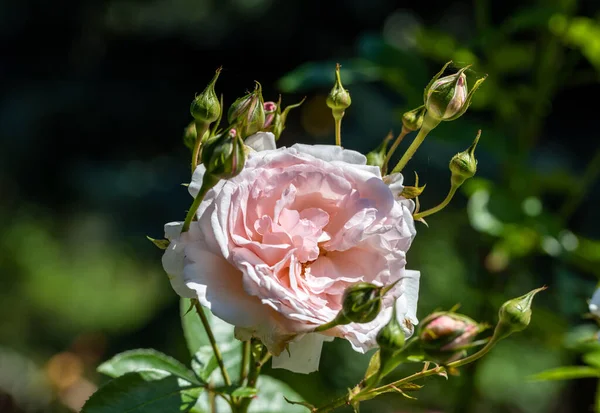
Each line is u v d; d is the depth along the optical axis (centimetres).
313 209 51
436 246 134
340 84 57
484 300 89
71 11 234
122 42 233
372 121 196
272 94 219
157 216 225
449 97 54
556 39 92
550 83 92
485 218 83
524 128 93
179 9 229
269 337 49
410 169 166
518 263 92
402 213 51
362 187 51
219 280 50
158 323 178
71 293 228
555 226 83
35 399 140
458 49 90
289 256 49
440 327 50
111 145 233
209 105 53
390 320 50
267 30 216
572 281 85
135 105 228
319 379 119
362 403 114
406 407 112
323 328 49
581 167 186
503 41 97
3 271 229
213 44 222
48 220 240
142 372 57
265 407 64
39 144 231
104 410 56
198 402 62
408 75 87
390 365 51
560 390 116
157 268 231
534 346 136
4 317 214
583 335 80
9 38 238
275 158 51
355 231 50
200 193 50
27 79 240
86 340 151
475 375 89
